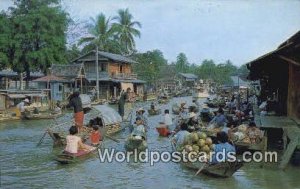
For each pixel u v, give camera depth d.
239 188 12.59
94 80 57.47
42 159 17.22
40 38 47.66
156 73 83.75
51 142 21.88
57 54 50.06
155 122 31.94
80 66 50.44
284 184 12.98
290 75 18.53
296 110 18.84
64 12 51.94
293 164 15.55
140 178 14.02
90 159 16.98
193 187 12.80
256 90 48.41
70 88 51.69
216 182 13.34
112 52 71.06
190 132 17.23
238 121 23.88
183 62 137.25
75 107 20.75
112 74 60.56
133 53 81.50
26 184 13.32
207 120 30.14
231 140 16.45
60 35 50.84
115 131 23.89
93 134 18.66
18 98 39.19
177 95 82.44
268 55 17.86
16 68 48.72
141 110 25.89
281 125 17.44
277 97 24.89
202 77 122.75
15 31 47.88
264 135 16.73
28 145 20.83
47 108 38.97
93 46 67.50
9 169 15.43
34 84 57.59
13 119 32.31
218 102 45.31
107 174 14.58
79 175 14.46
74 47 67.81
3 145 20.84
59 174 14.62
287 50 17.58
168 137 23.33
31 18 47.16
